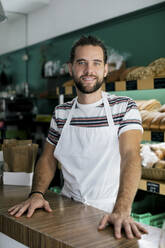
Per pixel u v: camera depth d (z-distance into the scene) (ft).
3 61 20.58
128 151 5.08
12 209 4.64
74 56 5.58
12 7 17.07
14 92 19.76
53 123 6.29
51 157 6.18
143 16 11.63
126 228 3.73
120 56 11.39
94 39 5.55
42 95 17.48
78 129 5.78
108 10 13.07
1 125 18.04
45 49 17.10
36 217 4.37
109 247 3.38
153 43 11.34
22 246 4.24
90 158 5.66
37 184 5.54
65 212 4.61
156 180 8.49
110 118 5.58
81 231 3.82
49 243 3.66
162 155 8.97
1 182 6.77
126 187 4.47
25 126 18.26
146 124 8.84
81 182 5.68
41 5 16.76
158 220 8.91
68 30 15.38
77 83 5.60
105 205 5.58
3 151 6.60
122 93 11.99
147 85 8.35
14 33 19.62
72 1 14.94
